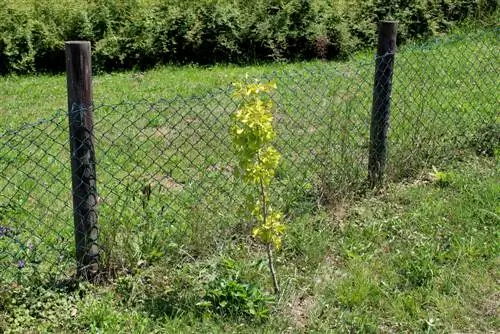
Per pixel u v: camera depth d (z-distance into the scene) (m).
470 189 5.66
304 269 4.61
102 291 4.31
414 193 5.64
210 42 12.06
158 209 5.40
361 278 4.41
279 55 11.98
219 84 10.16
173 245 4.62
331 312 4.12
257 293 4.12
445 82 8.40
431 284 4.37
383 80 5.62
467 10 13.00
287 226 5.05
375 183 5.71
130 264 4.48
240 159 3.99
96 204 4.33
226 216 5.03
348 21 12.21
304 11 12.01
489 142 6.57
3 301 4.06
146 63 12.13
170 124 7.64
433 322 4.01
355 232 5.06
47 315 4.04
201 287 4.33
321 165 5.59
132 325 3.95
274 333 3.91
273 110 7.59
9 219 5.25
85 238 4.31
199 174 6.12
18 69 11.82
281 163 5.96
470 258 4.66
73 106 4.15
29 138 7.59
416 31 12.59
